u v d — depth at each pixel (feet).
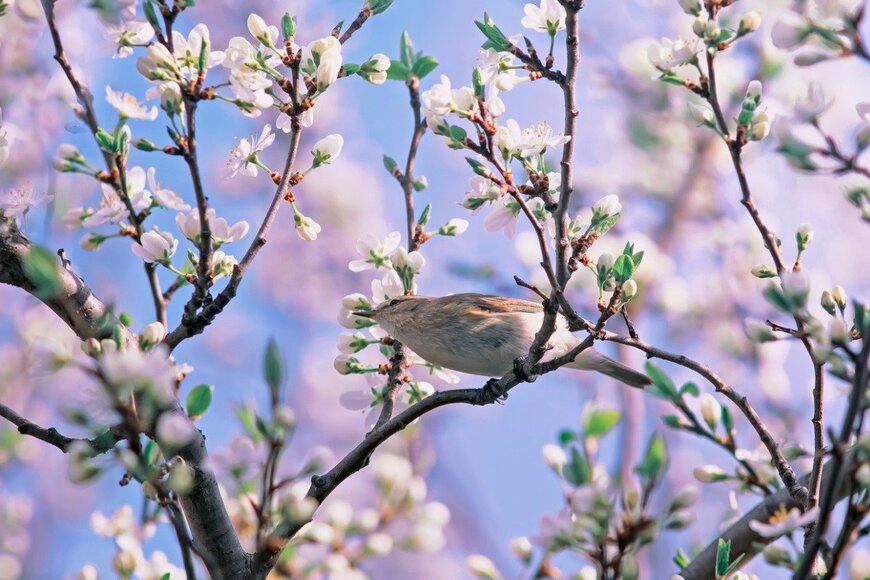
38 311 50.80
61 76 41.68
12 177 31.45
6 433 49.83
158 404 22.40
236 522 34.94
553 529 23.18
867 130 24.57
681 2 28.73
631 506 22.81
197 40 29.73
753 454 32.58
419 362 37.40
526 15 31.32
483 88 29.68
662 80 29.25
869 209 24.36
